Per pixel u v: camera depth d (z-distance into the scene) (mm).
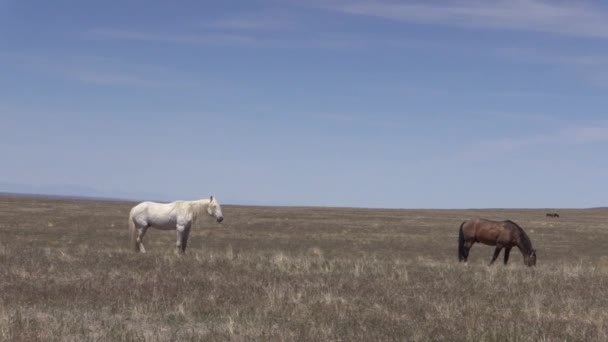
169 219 23922
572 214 108875
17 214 54469
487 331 10469
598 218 92000
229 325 10523
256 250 32250
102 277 15680
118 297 12922
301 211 88438
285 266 19391
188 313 11664
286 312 11836
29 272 16203
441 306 12719
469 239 24422
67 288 13820
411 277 17547
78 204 84312
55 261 18750
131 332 10062
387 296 13953
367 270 19031
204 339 9758
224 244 35469
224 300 12883
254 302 12781
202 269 18141
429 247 37875
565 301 13812
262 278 16453
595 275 19250
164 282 15188
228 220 56000
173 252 24328
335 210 102125
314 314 11742
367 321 11250
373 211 100062
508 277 17703
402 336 10258
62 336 9680
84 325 10609
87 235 37156
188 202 24094
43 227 41438
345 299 13367
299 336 10039
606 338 10344
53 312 11570
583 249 39812
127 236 37688
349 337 10102
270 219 60750
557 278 18016
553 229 55938
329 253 31625
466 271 19359
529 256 23391
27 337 9469
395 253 33438
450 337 10180
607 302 14086
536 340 10133
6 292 13203
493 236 23875
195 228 44469
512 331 10531
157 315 11484
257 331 10289
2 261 18312
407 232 49031
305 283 15680
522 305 13312
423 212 103125
